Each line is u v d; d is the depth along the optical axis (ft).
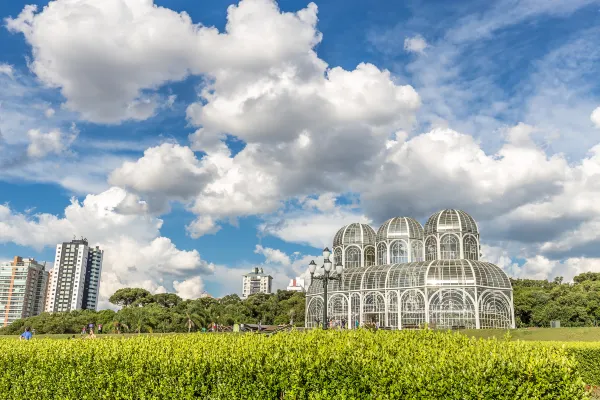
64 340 91.56
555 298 384.68
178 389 58.75
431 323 270.46
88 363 68.90
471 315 274.16
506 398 44.42
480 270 285.84
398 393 46.34
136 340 79.71
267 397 52.90
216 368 57.41
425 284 284.41
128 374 64.54
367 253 359.46
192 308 366.02
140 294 530.68
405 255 339.16
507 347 57.36
